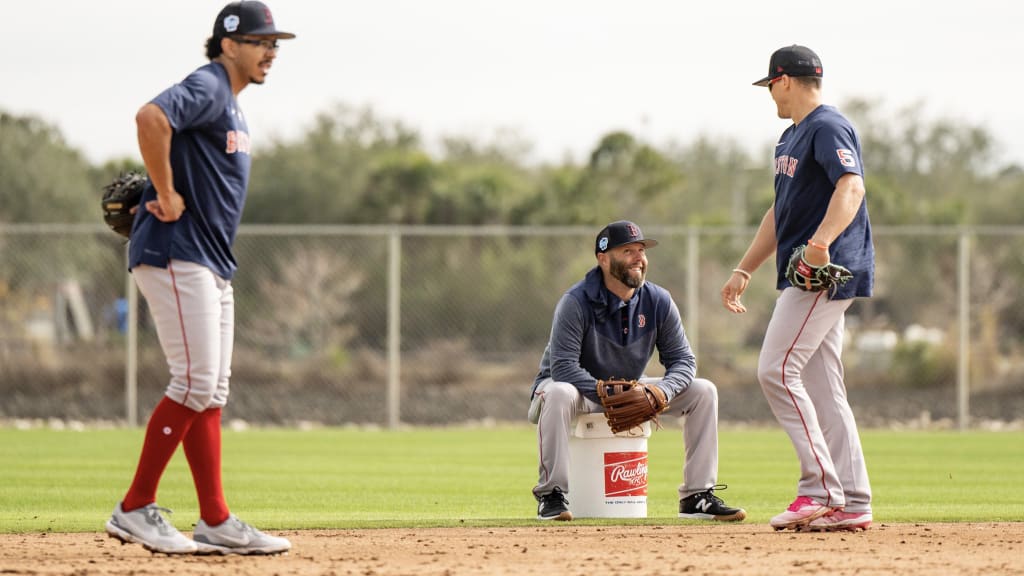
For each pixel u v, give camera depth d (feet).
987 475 103.81
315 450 128.26
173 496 86.84
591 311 70.03
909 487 94.02
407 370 198.18
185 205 51.42
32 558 52.21
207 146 51.47
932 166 472.85
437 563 50.62
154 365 184.14
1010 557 52.39
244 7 52.19
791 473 106.01
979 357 187.62
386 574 47.57
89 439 137.49
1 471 103.91
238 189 52.70
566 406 69.21
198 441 52.95
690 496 70.44
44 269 221.87
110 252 226.99
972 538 59.16
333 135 408.05
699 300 212.43
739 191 399.65
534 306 235.20
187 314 51.29
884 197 344.08
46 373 183.21
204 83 50.44
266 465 112.16
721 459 119.44
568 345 69.72
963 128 472.03
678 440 142.41
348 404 179.73
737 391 187.11
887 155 477.77
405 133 415.64
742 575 47.32
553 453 69.15
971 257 222.69
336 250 234.58
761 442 140.05
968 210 371.35
